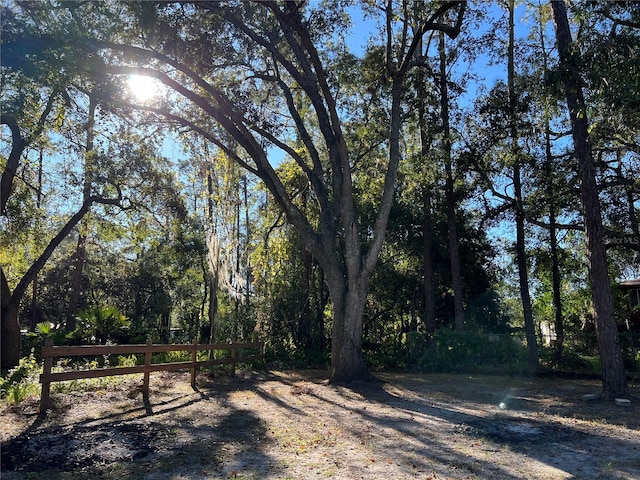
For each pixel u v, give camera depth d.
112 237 22.77
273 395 11.00
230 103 14.57
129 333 20.17
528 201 17.58
